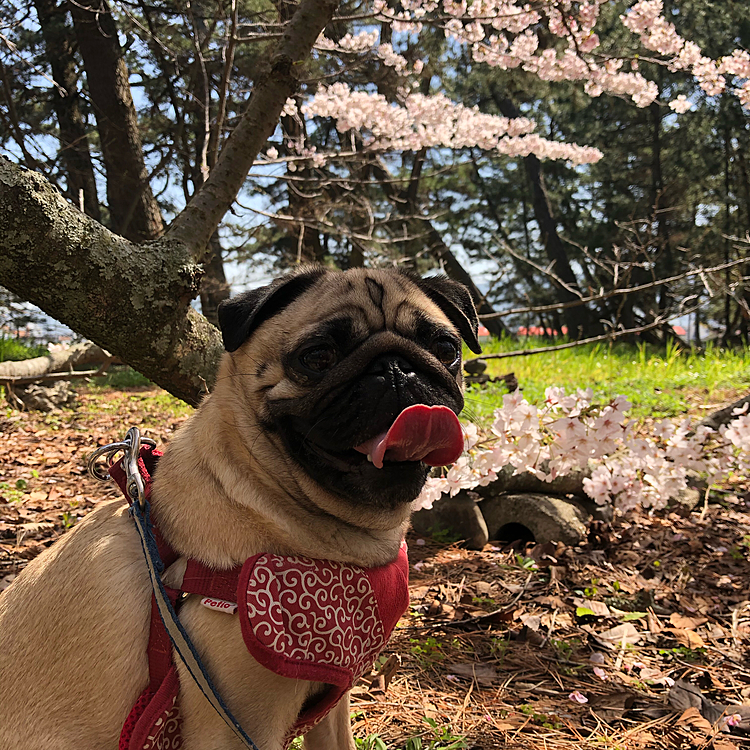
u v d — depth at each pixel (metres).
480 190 6.55
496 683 0.60
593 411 0.86
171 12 1.77
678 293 3.87
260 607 0.33
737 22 4.28
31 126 1.95
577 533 0.93
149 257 0.58
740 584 0.82
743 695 0.59
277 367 0.38
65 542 0.39
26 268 0.52
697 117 5.00
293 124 2.12
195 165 2.10
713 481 1.09
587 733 0.53
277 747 0.35
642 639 0.68
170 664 0.34
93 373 0.98
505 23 1.40
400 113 1.81
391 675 0.59
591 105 5.38
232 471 0.38
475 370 1.88
